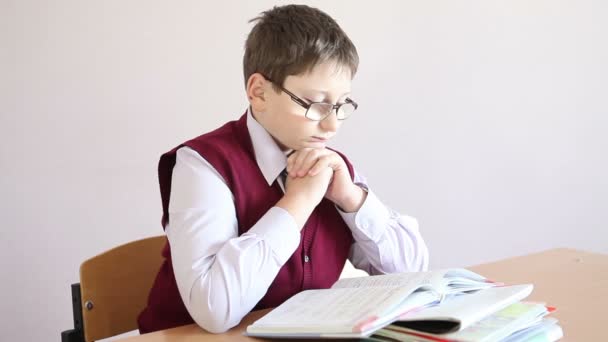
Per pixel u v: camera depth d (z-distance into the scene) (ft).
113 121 6.21
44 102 5.95
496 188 7.87
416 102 7.45
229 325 2.72
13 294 5.90
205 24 6.54
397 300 2.35
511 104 7.87
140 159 6.34
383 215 3.55
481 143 7.77
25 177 5.91
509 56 7.83
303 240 3.47
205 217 3.03
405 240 3.68
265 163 3.43
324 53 3.06
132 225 6.36
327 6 6.97
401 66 7.35
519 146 7.93
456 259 7.72
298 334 2.36
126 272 4.11
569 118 8.11
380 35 7.23
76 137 6.08
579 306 2.89
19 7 5.84
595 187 8.27
